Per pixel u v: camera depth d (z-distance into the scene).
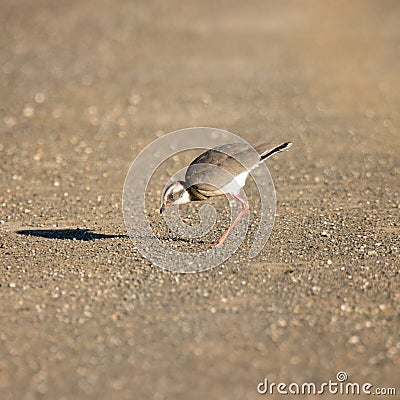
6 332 20.16
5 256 25.52
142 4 98.12
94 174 36.97
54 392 17.66
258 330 20.28
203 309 21.45
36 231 28.33
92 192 33.84
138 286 22.98
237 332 20.19
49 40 76.94
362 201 32.19
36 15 90.38
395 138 44.06
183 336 19.98
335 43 74.75
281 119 48.88
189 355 19.12
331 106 52.22
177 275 23.80
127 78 60.91
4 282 23.28
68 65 65.75
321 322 20.73
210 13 91.50
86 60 67.75
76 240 27.23
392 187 34.50
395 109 51.16
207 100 54.03
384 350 19.41
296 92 56.25
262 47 72.88
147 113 50.50
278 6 96.06
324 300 21.98
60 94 55.50
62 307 21.59
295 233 27.81
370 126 46.94
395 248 26.06
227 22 85.88
